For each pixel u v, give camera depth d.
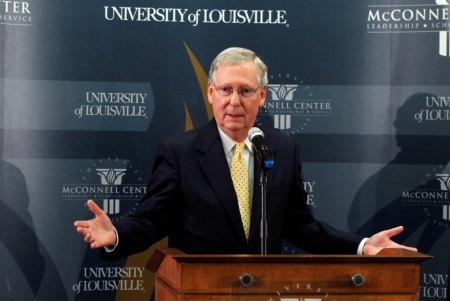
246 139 2.59
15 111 3.44
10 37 3.44
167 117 3.57
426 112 3.56
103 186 3.53
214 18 3.59
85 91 3.51
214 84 2.52
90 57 3.51
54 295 3.46
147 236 2.42
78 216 3.50
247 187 2.56
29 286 3.44
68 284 3.48
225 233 2.46
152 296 3.56
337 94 3.61
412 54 3.57
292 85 3.61
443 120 3.56
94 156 3.52
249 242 2.45
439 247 3.56
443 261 3.56
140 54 3.55
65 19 3.49
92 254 3.51
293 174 2.64
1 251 3.42
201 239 2.45
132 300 3.55
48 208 3.46
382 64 3.59
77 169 3.50
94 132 3.52
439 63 3.56
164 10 3.57
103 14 3.52
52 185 3.47
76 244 3.49
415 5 3.57
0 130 3.43
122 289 3.54
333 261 1.78
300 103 3.62
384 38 3.59
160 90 3.57
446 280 3.55
